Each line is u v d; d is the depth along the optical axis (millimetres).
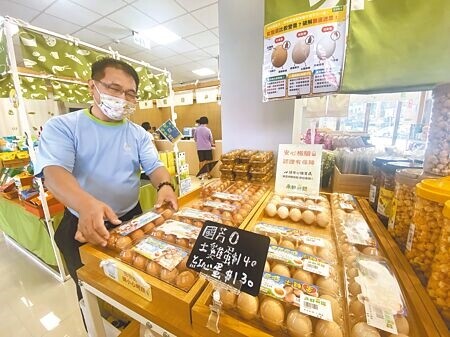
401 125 1759
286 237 711
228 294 474
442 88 576
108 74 968
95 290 633
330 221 848
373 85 772
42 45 1517
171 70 6734
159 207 927
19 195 1963
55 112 5906
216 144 4832
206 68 6648
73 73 1703
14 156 3408
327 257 618
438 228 503
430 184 525
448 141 575
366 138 1711
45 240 1789
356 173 1094
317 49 825
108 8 3211
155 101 6508
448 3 649
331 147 1592
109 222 785
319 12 794
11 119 5062
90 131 1019
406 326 403
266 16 901
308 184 1042
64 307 1525
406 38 708
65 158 905
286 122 1383
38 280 1789
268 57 933
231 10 1386
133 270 574
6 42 1376
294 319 422
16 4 2969
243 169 1317
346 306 466
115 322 1134
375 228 766
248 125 1498
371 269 532
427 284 498
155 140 5234
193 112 6926
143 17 3502
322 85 845
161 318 509
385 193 807
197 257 520
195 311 471
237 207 908
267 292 480
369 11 734
